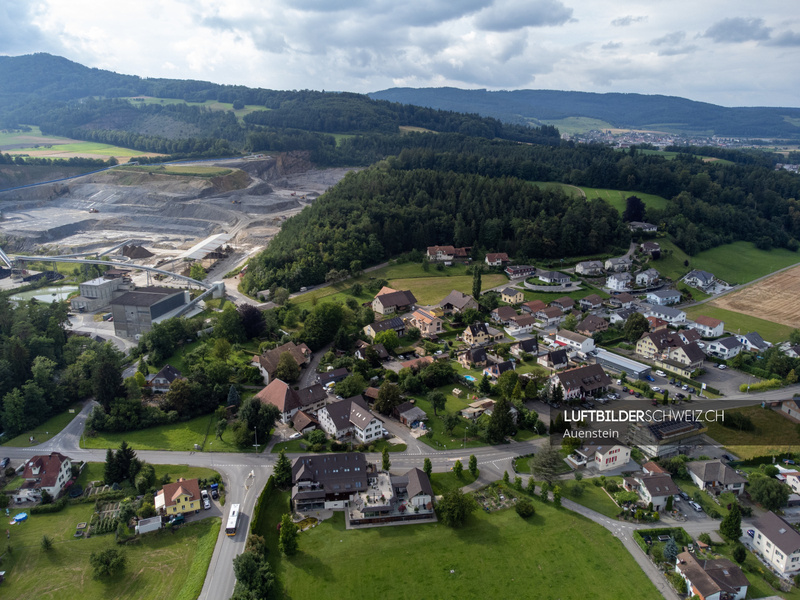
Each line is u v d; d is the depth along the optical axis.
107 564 88.25
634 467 118.25
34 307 185.50
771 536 92.75
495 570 89.56
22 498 106.69
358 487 105.38
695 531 99.06
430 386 151.50
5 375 140.75
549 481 110.12
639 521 101.19
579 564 91.06
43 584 87.19
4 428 131.12
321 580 86.94
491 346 176.25
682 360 165.50
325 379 152.12
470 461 113.00
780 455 120.88
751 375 162.75
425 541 95.69
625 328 187.88
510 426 128.00
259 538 92.12
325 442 124.44
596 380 148.00
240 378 151.50
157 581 87.44
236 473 113.38
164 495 101.69
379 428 126.56
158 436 127.94
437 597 84.12
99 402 137.50
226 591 84.12
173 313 199.88
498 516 102.38
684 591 85.25
